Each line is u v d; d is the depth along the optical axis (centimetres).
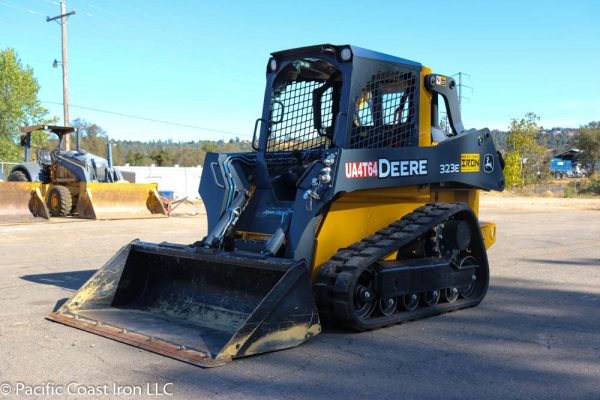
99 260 925
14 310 593
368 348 471
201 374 406
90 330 508
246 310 509
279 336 449
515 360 445
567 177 7350
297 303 461
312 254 513
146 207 1758
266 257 489
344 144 535
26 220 1542
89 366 422
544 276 823
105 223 1539
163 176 3381
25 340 486
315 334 473
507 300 667
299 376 405
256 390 378
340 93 591
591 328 543
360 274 495
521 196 3675
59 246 1089
